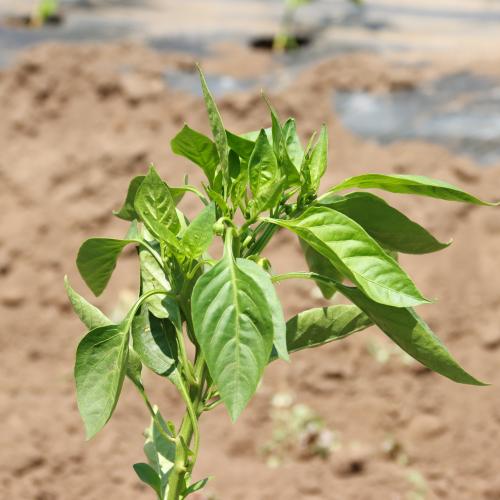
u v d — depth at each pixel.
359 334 5.85
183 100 7.73
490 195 6.67
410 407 5.44
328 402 5.52
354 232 1.93
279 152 2.07
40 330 6.11
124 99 7.74
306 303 6.08
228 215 2.14
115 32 9.71
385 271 1.90
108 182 6.98
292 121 2.26
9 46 8.98
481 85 7.76
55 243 6.63
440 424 5.33
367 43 9.48
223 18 10.76
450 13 11.74
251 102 7.57
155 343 2.30
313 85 7.77
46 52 8.12
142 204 2.03
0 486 4.87
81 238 6.66
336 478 5.02
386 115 7.46
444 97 7.61
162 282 2.33
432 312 5.99
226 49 8.94
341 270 1.93
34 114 7.67
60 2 11.32
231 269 1.92
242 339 1.87
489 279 6.16
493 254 6.32
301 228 1.95
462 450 5.20
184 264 2.10
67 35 9.50
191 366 2.30
